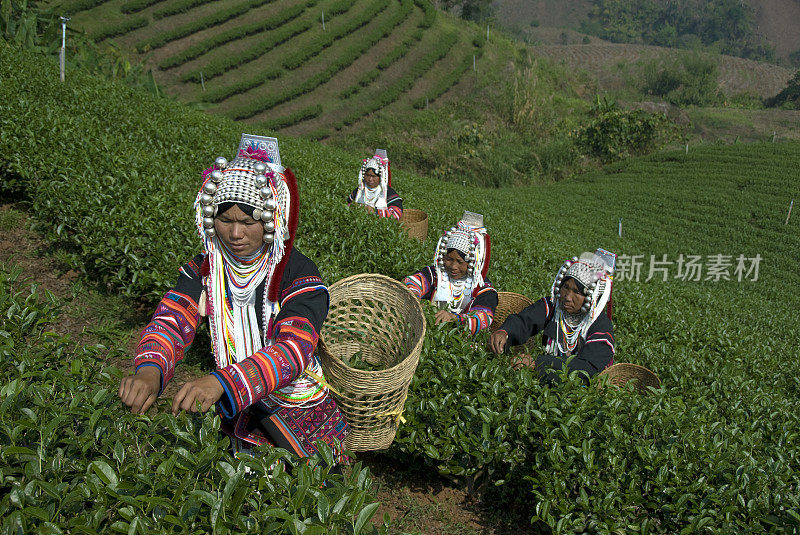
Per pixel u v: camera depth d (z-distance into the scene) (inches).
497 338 156.8
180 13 1684.3
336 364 93.7
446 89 1692.9
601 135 1599.4
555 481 118.5
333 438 95.4
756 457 138.3
